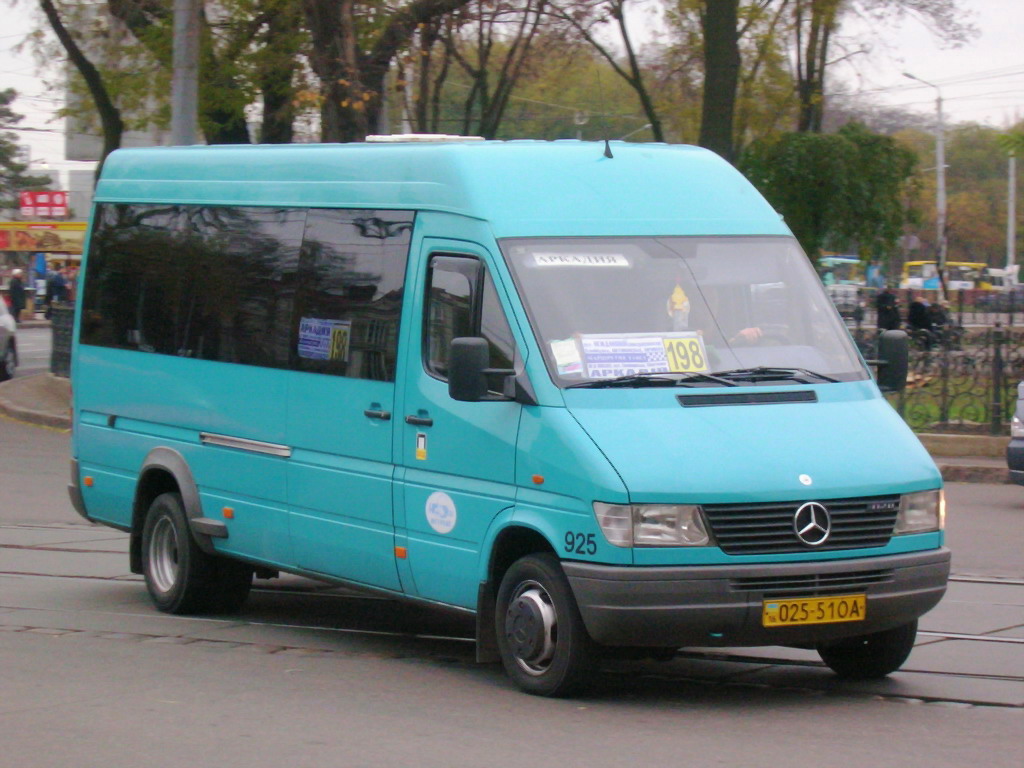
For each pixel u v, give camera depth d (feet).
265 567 32.50
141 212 36.94
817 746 22.17
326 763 21.04
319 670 28.22
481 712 24.34
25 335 168.55
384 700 25.36
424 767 20.83
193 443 34.17
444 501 26.76
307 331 30.66
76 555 44.09
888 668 26.81
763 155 117.39
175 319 35.04
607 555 23.32
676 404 24.95
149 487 36.14
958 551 44.29
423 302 27.68
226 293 33.32
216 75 95.91
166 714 24.23
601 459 23.66
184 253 34.99
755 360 26.48
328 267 30.37
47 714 24.23
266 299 31.96
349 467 29.22
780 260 28.25
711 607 23.26
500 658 26.37
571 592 24.30
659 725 23.53
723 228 28.22
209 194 34.53
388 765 20.94
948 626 32.63
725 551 23.45
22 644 30.89
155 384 35.47
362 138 75.66
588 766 20.86
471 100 102.63
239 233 33.22
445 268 27.30
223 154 34.58
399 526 27.94
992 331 71.92
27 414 84.58
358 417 28.99
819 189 116.67
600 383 25.05
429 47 87.71
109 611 35.47
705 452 23.90
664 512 23.24
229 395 32.81
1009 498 57.98
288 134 98.78
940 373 72.23
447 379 26.86
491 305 26.14
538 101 136.46
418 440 27.43
